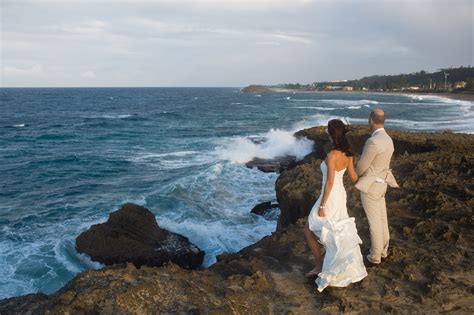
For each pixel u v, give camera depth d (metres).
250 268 5.33
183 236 11.65
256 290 4.82
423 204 7.98
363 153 5.19
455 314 4.48
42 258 10.76
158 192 16.52
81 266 10.34
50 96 139.88
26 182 20.39
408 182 9.30
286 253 5.91
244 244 11.50
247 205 14.87
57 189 18.80
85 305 4.16
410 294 4.84
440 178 9.62
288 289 4.91
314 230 4.81
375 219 5.33
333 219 4.67
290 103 98.25
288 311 4.43
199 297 4.43
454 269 5.43
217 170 19.66
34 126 46.50
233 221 13.21
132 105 91.88
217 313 4.11
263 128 42.44
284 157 23.58
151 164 23.95
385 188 5.28
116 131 41.19
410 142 17.09
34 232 12.83
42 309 4.21
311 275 5.12
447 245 6.17
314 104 91.81
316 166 11.48
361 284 4.97
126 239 10.77
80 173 22.19
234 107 82.81
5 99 113.00
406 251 5.93
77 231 12.80
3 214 14.89
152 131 40.97
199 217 13.51
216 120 52.88
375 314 4.44
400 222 7.15
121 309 4.12
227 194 16.12
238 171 19.94
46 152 29.03
